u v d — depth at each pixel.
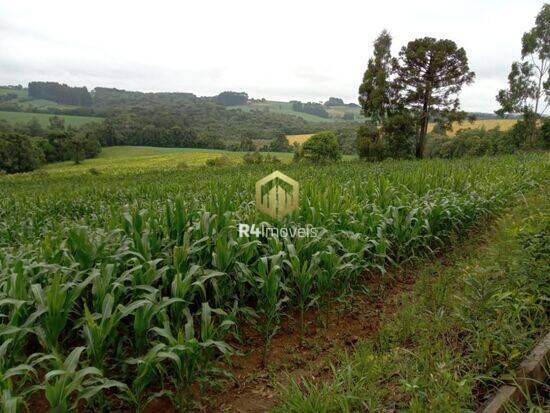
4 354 2.93
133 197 14.00
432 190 8.44
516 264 3.89
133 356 3.51
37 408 3.08
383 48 35.69
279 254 4.04
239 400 3.28
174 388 3.35
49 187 21.27
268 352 4.01
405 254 6.09
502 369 2.77
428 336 3.43
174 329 3.67
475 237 7.05
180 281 3.42
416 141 37.25
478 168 13.09
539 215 4.64
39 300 3.15
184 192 13.52
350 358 3.53
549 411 2.34
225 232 4.29
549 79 35.03
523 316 3.29
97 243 4.36
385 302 4.98
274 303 3.87
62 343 3.46
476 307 3.54
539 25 34.84
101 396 2.93
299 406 2.68
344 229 5.74
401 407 2.66
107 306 3.03
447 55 32.91
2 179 32.03
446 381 2.58
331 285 4.80
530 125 36.44
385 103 35.88
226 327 3.47
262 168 30.50
